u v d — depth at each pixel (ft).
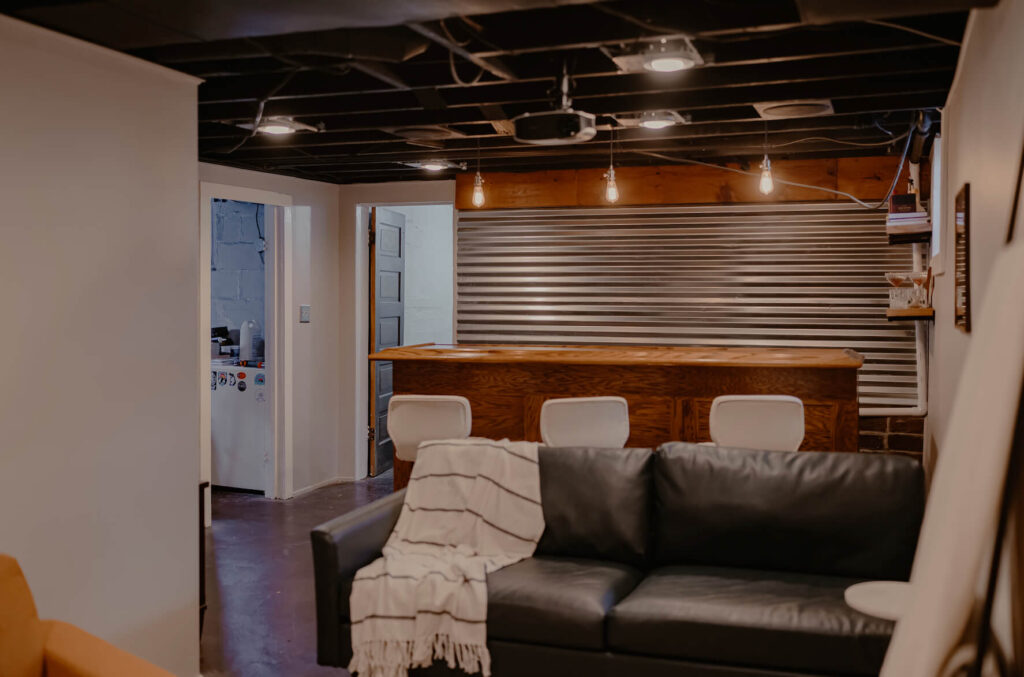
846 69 11.89
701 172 20.94
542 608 9.67
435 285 28.73
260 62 11.42
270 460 22.03
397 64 11.72
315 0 7.97
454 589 10.02
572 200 21.85
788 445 13.84
